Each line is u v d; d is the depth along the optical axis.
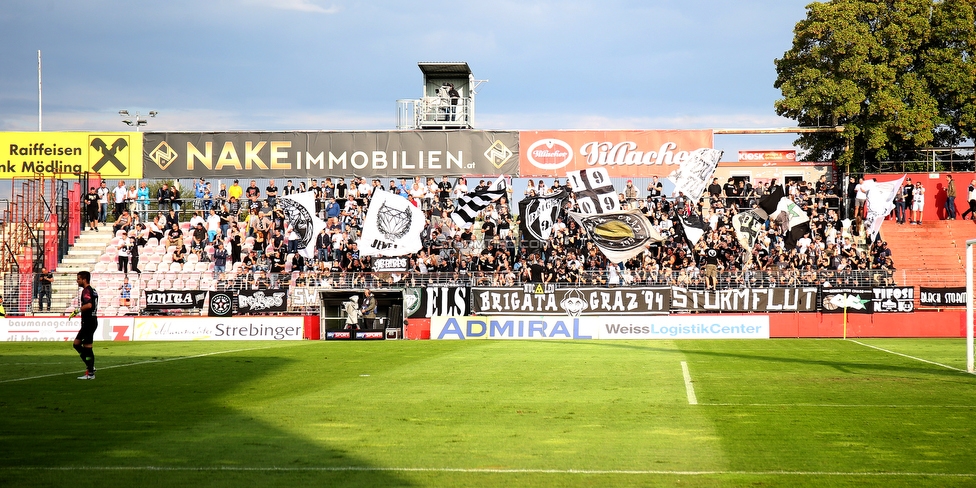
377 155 43.66
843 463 10.32
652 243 37.75
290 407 14.69
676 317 33.97
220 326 34.69
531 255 37.22
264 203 42.34
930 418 13.56
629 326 34.00
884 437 11.98
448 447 11.23
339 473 9.76
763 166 48.28
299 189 42.62
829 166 47.94
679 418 13.56
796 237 38.12
